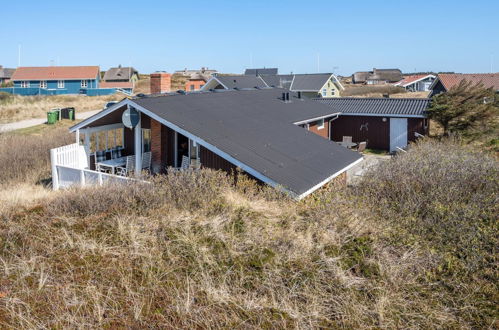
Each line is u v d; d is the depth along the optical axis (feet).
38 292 16.65
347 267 19.71
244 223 23.62
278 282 18.19
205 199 26.58
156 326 15.03
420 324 16.06
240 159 32.94
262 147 37.68
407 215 25.80
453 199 27.25
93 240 21.04
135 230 22.12
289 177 32.35
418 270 19.61
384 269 19.44
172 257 19.74
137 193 26.91
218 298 16.65
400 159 37.04
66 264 18.93
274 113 53.93
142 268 18.70
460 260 20.52
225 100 52.01
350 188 31.40
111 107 42.47
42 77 215.31
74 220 23.80
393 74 310.24
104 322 15.06
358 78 323.16
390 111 79.05
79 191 29.12
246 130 41.42
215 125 39.73
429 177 30.14
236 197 27.94
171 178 28.43
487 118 71.87
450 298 17.70
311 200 28.22
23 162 54.60
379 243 22.03
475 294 18.02
